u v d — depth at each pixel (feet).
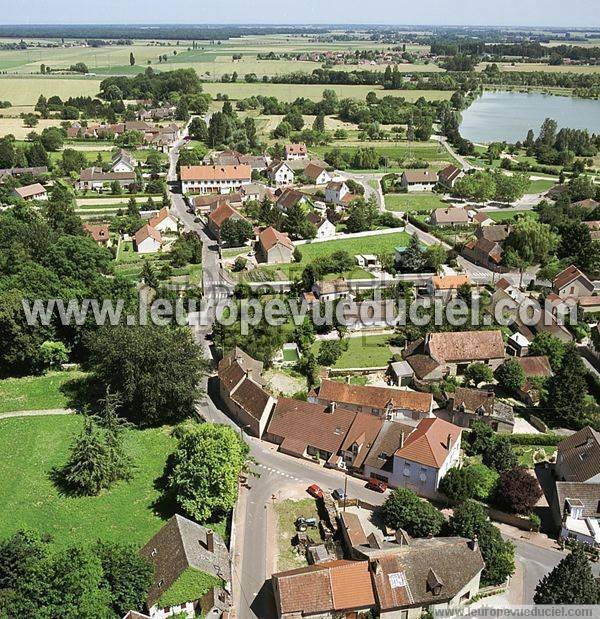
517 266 525.75
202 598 216.54
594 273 515.09
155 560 223.71
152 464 298.56
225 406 348.59
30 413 338.13
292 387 359.25
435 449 277.23
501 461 293.84
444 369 366.22
